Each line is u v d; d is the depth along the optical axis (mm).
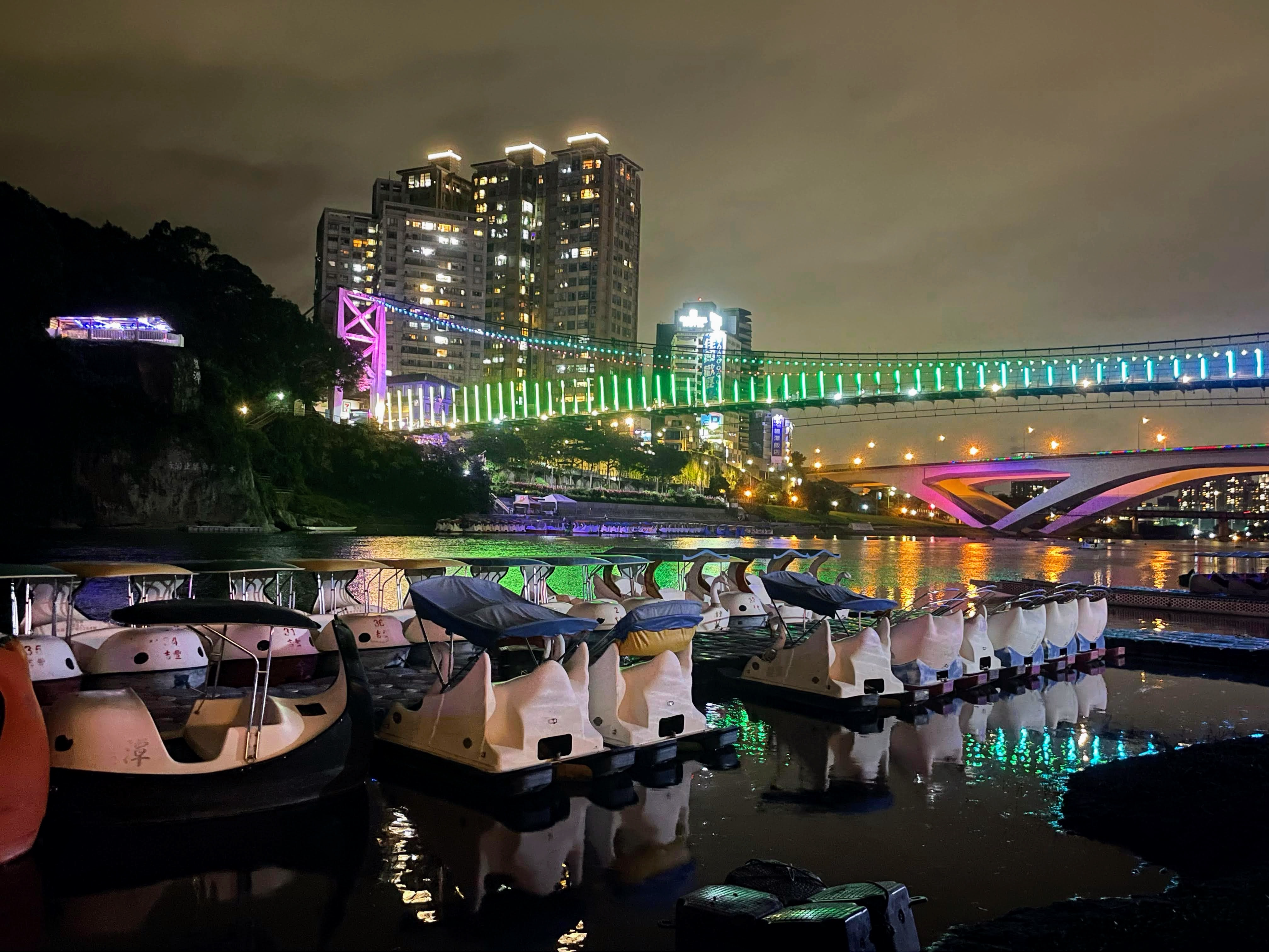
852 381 120562
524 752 9531
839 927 5125
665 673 11164
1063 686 16547
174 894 7039
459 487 121750
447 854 7953
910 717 13695
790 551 23750
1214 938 5836
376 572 22344
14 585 14859
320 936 6434
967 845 8359
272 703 9203
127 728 8273
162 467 85562
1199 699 15398
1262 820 8828
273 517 98562
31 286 87062
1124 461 140875
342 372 125500
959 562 78250
